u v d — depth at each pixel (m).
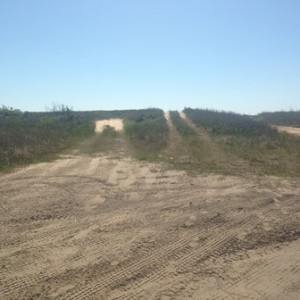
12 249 6.46
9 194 9.88
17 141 19.00
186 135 25.50
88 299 4.97
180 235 7.20
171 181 11.70
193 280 5.54
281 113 56.84
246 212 8.61
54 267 5.84
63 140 22.41
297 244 6.90
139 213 8.46
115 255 6.30
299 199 9.75
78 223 7.76
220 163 14.98
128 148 19.75
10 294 5.05
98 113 52.00
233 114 48.34
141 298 5.02
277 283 5.52
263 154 17.20
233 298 5.10
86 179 11.93
